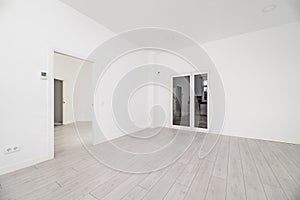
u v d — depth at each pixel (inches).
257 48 133.4
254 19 114.9
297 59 116.7
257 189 57.7
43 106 84.0
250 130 136.3
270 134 127.0
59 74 209.0
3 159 69.4
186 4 96.7
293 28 118.3
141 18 113.6
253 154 95.7
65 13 94.9
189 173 71.1
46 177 66.5
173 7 100.0
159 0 92.7
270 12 105.6
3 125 69.6
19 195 53.5
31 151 79.0
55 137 140.3
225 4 96.7
